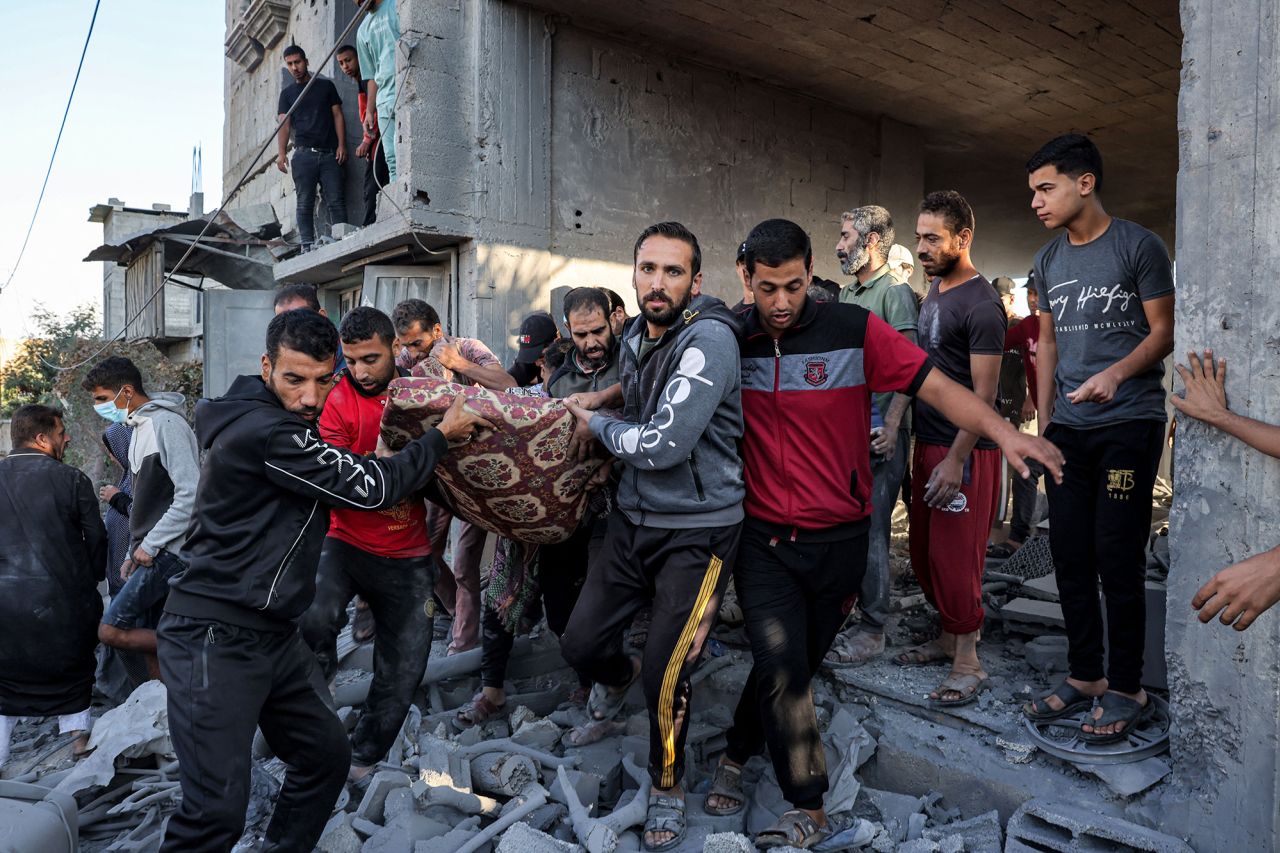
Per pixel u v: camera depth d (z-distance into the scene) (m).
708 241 6.66
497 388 3.52
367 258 6.33
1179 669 2.43
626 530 2.65
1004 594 4.36
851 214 3.59
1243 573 1.77
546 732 3.20
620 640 2.83
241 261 9.59
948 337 3.18
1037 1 5.46
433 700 3.66
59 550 3.72
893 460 3.55
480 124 5.54
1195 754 2.40
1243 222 2.22
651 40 6.17
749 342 2.57
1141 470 2.57
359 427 2.89
